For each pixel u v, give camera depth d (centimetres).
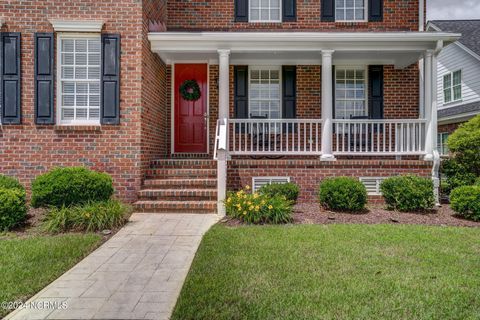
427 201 703
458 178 836
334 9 1006
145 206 715
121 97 748
